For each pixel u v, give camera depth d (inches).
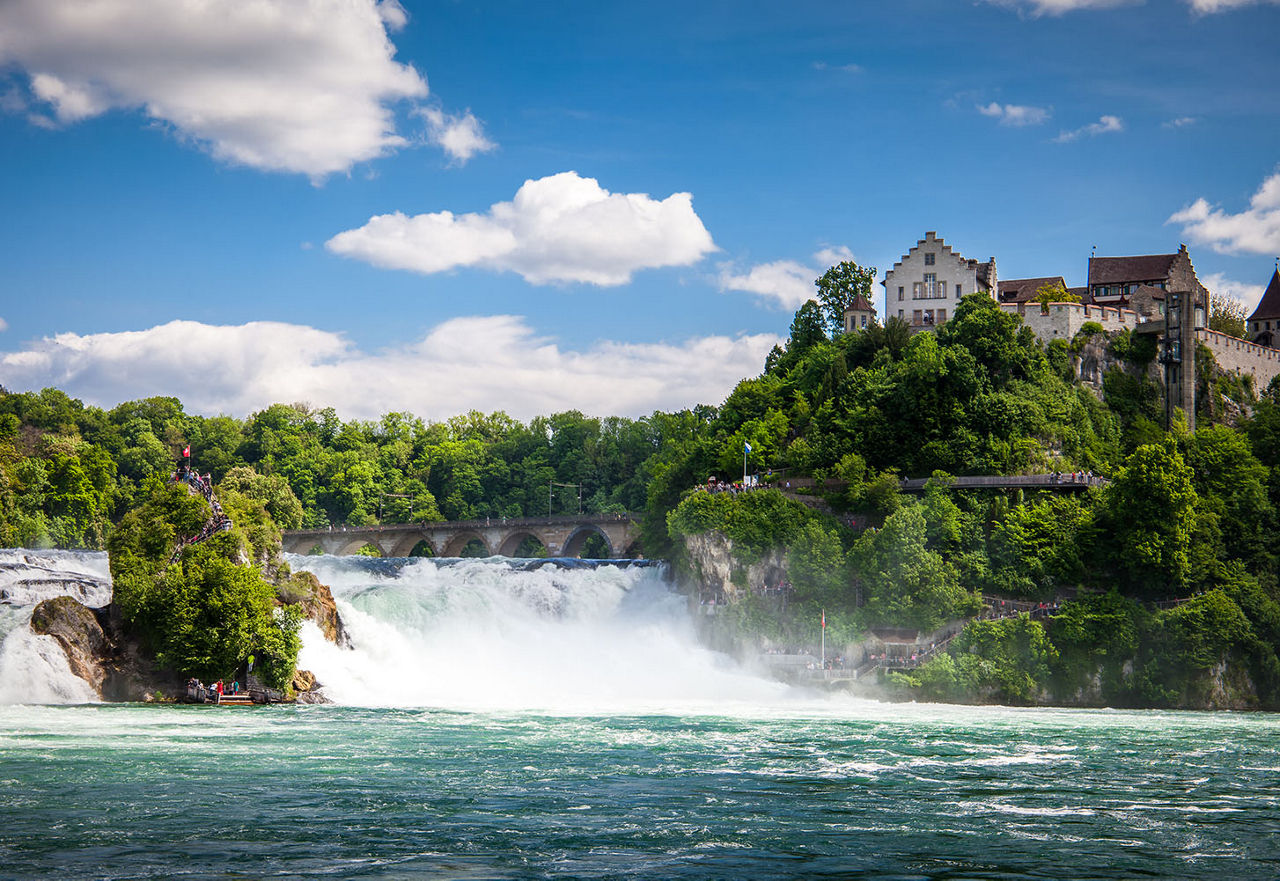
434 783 2191.2
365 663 4097.0
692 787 2208.4
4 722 2938.0
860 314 7190.0
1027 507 5157.5
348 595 4594.0
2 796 1995.6
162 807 1925.4
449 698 4020.7
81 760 2352.4
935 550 4990.2
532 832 1797.5
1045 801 2134.6
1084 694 4594.0
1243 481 5492.1
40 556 4544.8
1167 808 2085.4
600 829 1828.2
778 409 6574.8
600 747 2743.6
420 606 4662.9
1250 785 2352.4
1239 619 4722.0
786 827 1870.1
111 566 3715.6
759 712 3772.1
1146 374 6579.7
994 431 5590.6
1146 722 3747.5
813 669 4626.0
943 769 2503.7
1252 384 7185.0
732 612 4955.7
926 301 6909.5
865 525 5211.6
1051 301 6574.8
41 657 3476.9
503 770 2358.5
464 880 1523.1
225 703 3526.1
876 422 5698.8
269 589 3688.5
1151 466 4960.6
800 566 4980.3
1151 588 4901.6
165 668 3550.7
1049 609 4793.3
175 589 3555.6
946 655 4576.8
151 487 3954.2
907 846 1759.4
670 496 6186.0
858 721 3496.6
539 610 5054.1
